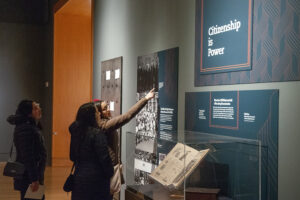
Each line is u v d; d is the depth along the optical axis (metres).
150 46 4.99
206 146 2.82
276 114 2.86
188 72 4.05
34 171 4.29
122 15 5.98
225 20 3.43
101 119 4.34
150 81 4.91
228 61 3.38
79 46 10.26
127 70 5.77
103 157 3.66
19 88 11.05
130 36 5.66
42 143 4.48
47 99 10.86
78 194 3.71
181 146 2.87
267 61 2.95
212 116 3.59
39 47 11.22
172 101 4.35
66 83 10.20
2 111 10.92
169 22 4.48
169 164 3.00
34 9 11.02
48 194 7.18
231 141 2.91
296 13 2.70
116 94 6.16
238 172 2.90
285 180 2.79
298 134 2.69
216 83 3.55
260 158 2.97
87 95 10.32
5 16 10.82
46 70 10.99
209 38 3.66
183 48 4.16
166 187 2.90
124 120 4.17
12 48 10.98
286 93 2.79
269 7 2.94
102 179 3.72
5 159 10.97
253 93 3.08
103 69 6.83
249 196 2.91
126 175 3.92
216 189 2.79
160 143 3.18
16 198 6.91
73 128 3.84
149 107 4.91
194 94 3.89
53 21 10.13
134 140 3.68
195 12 3.91
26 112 4.42
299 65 2.66
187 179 2.70
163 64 4.58
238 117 3.24
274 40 2.88
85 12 9.81
